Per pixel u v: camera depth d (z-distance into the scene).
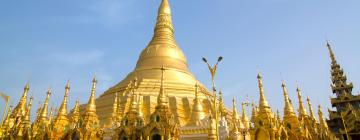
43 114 54.53
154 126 41.25
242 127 55.81
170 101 65.75
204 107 66.56
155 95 67.56
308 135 46.00
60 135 48.88
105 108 66.69
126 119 44.34
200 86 80.44
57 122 51.84
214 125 42.09
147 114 60.34
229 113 67.50
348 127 93.44
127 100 63.94
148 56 85.81
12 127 56.00
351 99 100.19
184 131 53.97
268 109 42.06
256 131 41.06
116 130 43.91
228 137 45.69
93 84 49.44
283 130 41.34
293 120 46.31
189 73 85.56
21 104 62.31
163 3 99.88
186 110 64.75
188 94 71.56
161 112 42.66
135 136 42.31
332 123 98.94
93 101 48.00
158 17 97.25
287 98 49.06
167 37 92.12
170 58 84.81
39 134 49.41
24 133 51.53
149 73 79.06
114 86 80.75
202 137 52.00
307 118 55.31
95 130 45.81
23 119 55.75
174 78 78.06
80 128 44.50
